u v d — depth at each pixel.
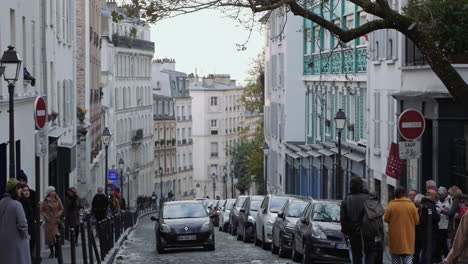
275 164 70.62
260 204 39.59
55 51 39.38
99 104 73.06
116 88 94.75
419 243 21.91
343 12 46.62
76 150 49.12
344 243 24.73
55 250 27.72
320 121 53.72
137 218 74.38
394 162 28.66
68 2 44.88
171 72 135.38
